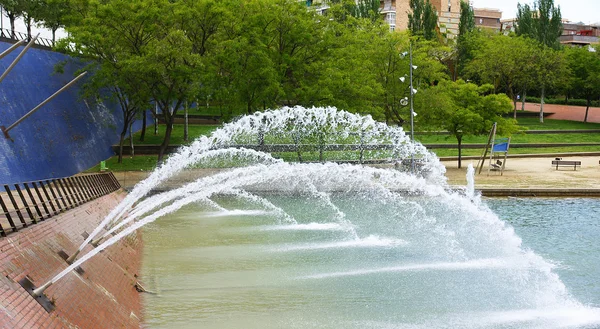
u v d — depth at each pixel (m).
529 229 37.12
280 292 23.64
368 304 22.34
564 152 77.00
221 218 40.00
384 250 30.97
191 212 42.47
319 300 22.83
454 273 26.75
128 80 55.06
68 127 55.88
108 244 24.03
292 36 55.34
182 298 22.86
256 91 54.19
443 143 78.12
